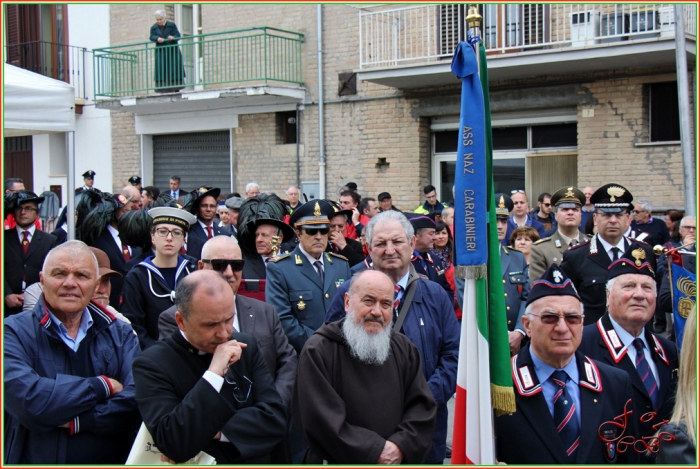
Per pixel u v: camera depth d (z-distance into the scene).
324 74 13.23
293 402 3.40
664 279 5.63
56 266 3.30
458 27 11.43
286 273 4.91
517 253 6.02
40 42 16.52
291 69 13.59
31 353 3.30
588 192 9.84
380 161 12.77
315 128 13.43
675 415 2.80
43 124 6.25
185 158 15.46
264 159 14.08
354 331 3.30
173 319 3.94
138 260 6.10
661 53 9.55
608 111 10.67
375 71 11.53
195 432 2.84
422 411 3.33
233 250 4.20
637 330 3.86
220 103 14.16
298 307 4.83
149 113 15.60
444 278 6.39
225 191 14.82
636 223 9.36
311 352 3.31
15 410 3.11
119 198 7.11
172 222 5.01
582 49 9.87
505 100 11.48
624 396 3.30
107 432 3.26
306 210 5.01
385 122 12.65
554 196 6.57
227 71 14.44
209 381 2.91
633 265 3.84
